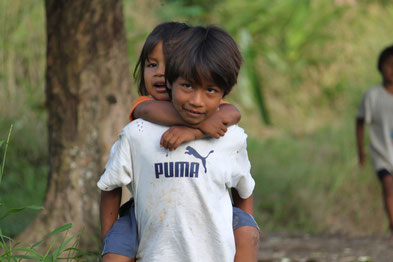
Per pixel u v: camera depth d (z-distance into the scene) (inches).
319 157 684.7
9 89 622.5
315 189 614.9
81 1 348.8
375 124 498.9
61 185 353.1
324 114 933.2
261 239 495.8
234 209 216.8
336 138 725.3
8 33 663.8
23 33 664.4
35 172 531.5
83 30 350.3
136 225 206.8
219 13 904.3
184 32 197.0
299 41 952.9
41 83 642.8
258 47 939.3
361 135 524.4
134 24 748.0
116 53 358.3
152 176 199.0
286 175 626.5
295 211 583.2
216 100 192.5
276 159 687.1
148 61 222.2
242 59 201.3
